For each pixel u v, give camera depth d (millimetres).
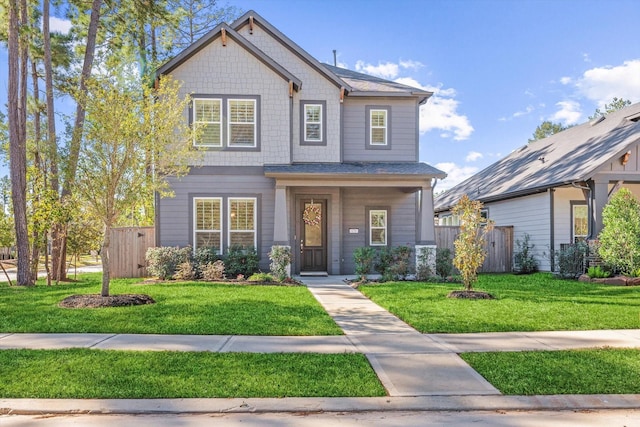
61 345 5801
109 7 15055
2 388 4250
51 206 12109
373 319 7668
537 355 5430
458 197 22453
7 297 9688
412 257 15195
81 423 3711
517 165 20609
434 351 5660
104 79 8867
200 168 13852
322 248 15195
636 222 12312
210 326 6855
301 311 8047
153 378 4527
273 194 14039
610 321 7223
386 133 15508
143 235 14438
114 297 8844
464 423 3738
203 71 13906
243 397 4145
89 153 8523
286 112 14172
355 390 4301
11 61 13008
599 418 3848
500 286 11609
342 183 13258
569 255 13656
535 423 3744
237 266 13391
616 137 15086
